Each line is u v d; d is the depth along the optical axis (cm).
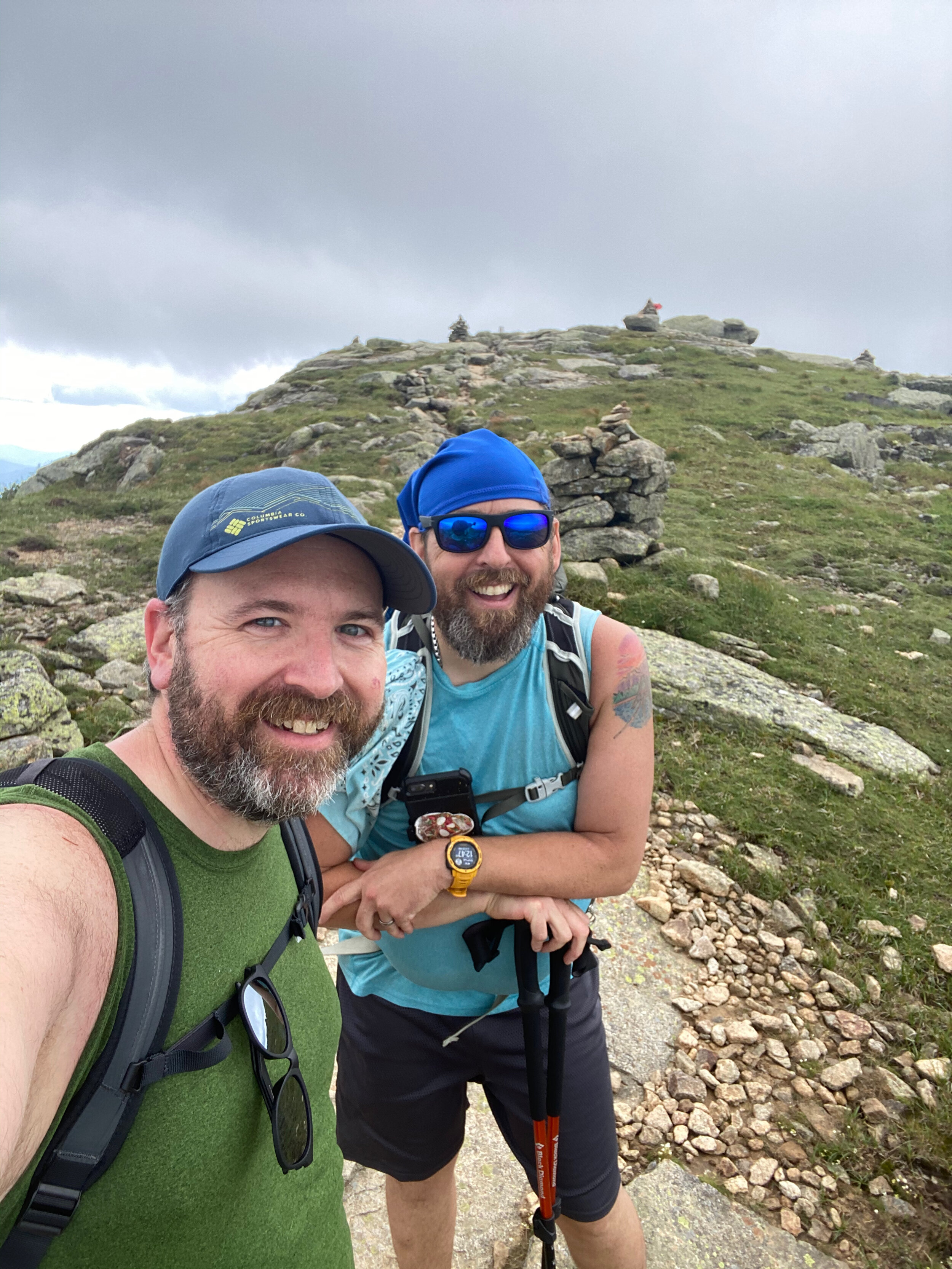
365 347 2519
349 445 1215
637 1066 175
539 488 90
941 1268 136
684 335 2805
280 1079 65
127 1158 56
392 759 89
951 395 2122
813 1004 201
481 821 93
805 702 408
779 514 979
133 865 57
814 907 241
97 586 555
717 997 200
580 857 90
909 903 250
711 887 244
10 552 677
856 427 1459
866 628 583
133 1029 55
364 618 65
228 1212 62
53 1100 52
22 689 280
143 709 333
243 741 61
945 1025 196
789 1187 147
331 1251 73
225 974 62
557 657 90
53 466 1414
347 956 110
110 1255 57
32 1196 53
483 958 93
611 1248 108
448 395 1752
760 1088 170
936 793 341
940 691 475
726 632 513
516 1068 103
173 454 1321
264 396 1917
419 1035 103
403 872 88
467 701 91
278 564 62
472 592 88
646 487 639
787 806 299
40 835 54
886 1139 159
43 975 48
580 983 104
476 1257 133
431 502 91
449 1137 108
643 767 91
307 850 77
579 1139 102
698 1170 151
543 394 1791
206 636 61
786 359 2677
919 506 1104
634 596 539
